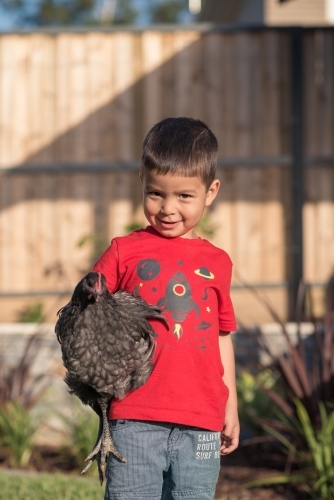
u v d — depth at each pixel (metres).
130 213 9.49
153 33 9.45
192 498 2.77
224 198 9.43
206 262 2.89
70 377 2.63
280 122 9.40
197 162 2.75
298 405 5.30
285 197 9.41
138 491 2.70
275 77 9.40
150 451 2.69
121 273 2.85
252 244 9.43
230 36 9.43
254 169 9.42
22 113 9.48
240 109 9.43
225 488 5.34
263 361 7.17
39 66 9.47
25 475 5.23
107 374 2.51
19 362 6.74
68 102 9.48
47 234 9.51
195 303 2.78
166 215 2.78
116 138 9.48
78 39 9.47
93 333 2.46
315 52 9.40
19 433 5.96
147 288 2.78
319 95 9.42
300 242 9.27
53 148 9.48
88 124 9.48
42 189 9.49
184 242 2.90
